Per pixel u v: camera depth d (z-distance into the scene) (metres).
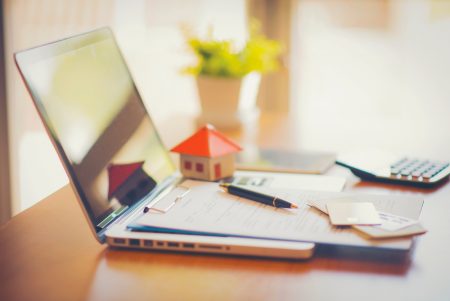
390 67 2.74
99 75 1.01
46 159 2.20
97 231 0.83
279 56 2.27
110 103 1.01
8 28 2.13
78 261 0.79
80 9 2.48
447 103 2.53
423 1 2.66
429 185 1.09
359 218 0.83
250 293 0.69
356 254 0.79
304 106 2.43
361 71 2.72
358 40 2.74
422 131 1.54
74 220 0.93
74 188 0.82
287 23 2.25
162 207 0.89
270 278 0.73
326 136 1.51
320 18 2.51
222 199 0.93
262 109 2.32
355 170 1.14
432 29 2.66
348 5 2.68
